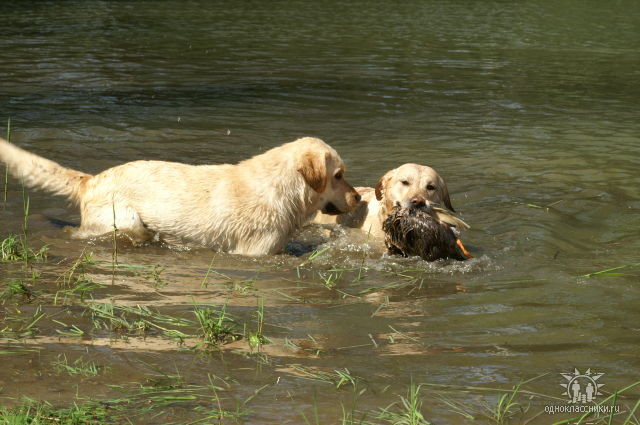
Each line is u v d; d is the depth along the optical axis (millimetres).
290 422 3766
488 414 3891
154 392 4059
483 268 6566
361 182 9078
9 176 8891
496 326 5176
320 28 24047
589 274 6281
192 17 25844
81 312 5246
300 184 7227
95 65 16469
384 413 3865
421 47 20688
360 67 17391
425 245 6781
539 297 5785
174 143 10539
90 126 11234
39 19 23672
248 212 7098
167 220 7184
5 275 5984
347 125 12008
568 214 8062
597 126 12227
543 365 4512
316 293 5918
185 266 6602
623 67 18125
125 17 25125
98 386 4113
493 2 33781
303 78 15961
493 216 8016
